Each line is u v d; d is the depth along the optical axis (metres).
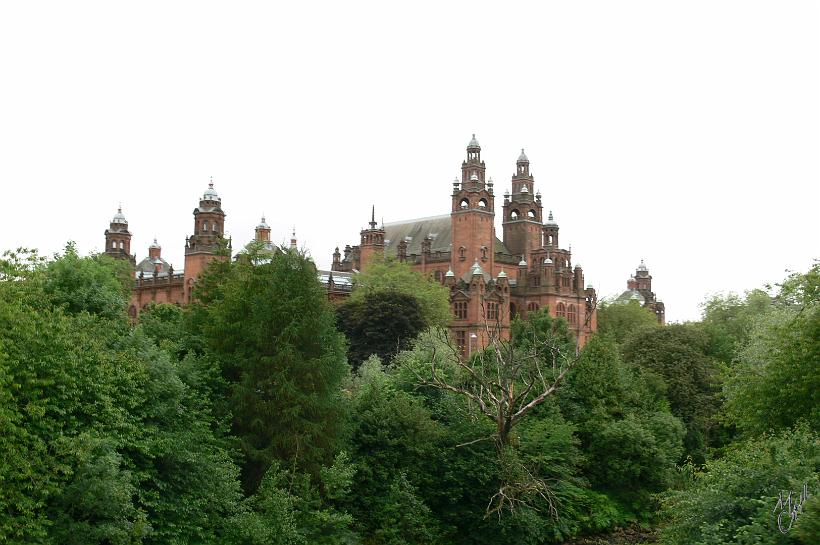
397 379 69.25
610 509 66.31
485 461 60.41
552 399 70.38
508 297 160.88
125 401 41.97
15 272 46.47
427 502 59.56
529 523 59.50
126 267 119.19
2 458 34.41
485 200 173.12
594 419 69.88
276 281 55.69
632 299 180.50
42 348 39.00
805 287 54.34
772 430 51.53
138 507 41.25
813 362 50.50
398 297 115.69
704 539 36.66
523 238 184.50
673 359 86.94
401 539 54.38
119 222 191.88
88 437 36.34
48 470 36.47
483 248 170.62
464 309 157.25
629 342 94.25
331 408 54.47
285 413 52.09
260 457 51.09
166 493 42.72
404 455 59.03
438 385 61.50
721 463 43.91
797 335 57.03
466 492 60.50
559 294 166.12
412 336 112.94
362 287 139.00
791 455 40.12
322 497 52.34
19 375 37.19
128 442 39.69
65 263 55.09
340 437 55.78
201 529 43.78
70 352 39.56
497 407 59.09
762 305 120.75
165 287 169.75
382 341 112.75
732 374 67.88
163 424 44.56
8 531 34.19
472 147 172.25
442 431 61.28
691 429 80.12
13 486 34.62
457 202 172.12
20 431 35.12
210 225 150.75
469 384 71.81
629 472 68.00
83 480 36.34
